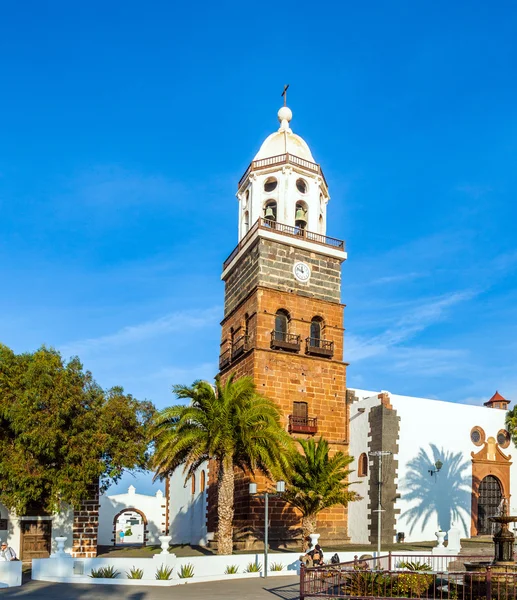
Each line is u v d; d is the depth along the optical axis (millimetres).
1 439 33094
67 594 22984
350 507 41375
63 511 34844
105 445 33656
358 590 19578
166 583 25766
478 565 22359
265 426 31781
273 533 37938
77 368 35656
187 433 31047
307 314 43312
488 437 43875
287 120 49031
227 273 47312
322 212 47312
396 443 39969
